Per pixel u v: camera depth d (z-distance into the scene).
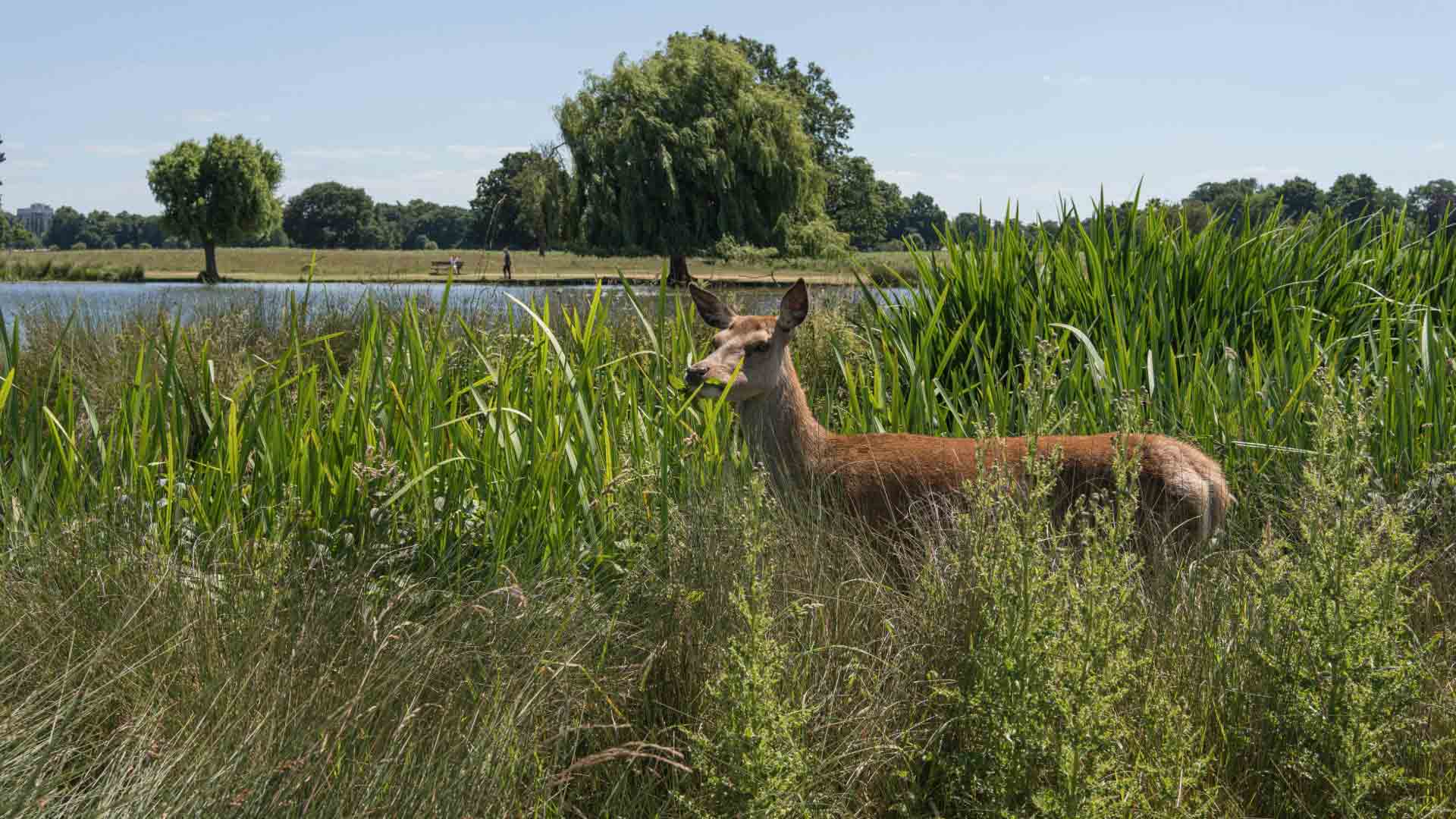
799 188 32.81
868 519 4.41
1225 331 6.59
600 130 30.41
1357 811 2.48
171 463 4.03
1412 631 3.16
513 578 3.36
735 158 31.72
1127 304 6.49
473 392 4.55
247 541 3.53
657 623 3.24
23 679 2.75
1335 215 7.81
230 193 60.97
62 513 3.95
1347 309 6.77
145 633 2.97
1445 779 2.68
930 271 7.71
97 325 10.45
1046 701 2.48
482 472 4.25
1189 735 2.66
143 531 3.71
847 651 3.14
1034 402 2.96
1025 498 3.14
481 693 2.81
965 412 5.78
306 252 72.25
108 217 190.25
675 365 5.56
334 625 3.06
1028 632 2.55
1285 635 2.84
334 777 2.43
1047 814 2.40
